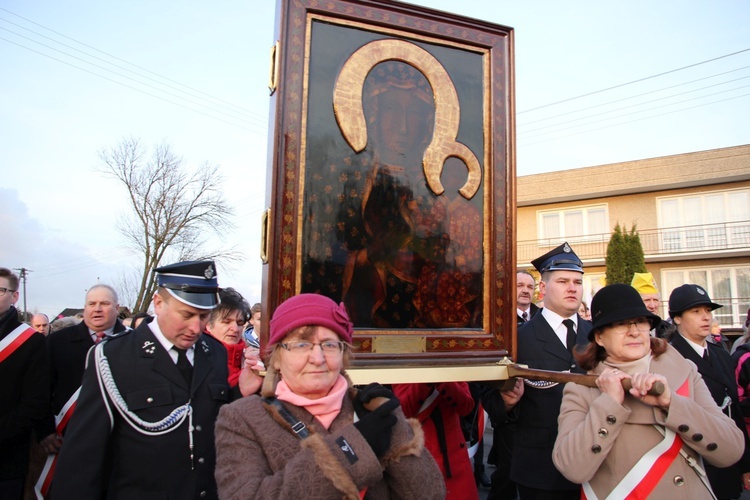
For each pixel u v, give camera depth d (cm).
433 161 290
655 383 211
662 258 2159
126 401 242
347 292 267
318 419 170
